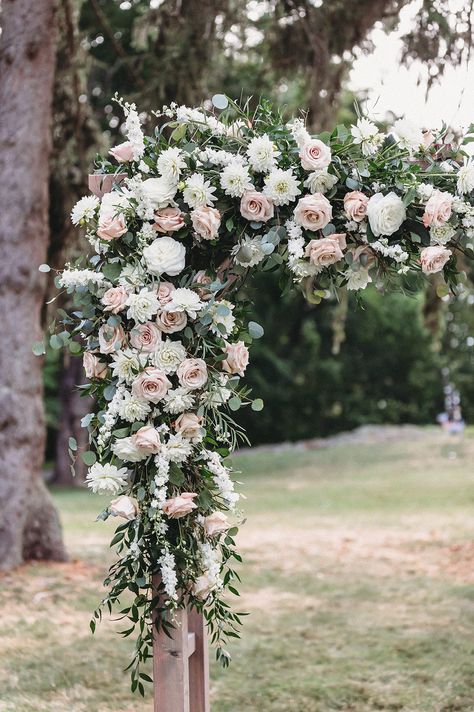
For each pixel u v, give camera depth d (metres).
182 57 8.13
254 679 4.50
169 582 2.68
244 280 2.94
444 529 9.45
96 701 4.15
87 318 2.82
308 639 5.24
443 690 4.26
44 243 7.15
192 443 2.79
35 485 7.30
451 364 24.42
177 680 2.81
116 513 2.67
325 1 7.91
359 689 4.31
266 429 24.69
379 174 2.83
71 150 8.30
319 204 2.75
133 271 2.81
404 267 2.87
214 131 2.91
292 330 24.61
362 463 17.84
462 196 2.80
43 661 4.76
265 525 10.33
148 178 2.86
